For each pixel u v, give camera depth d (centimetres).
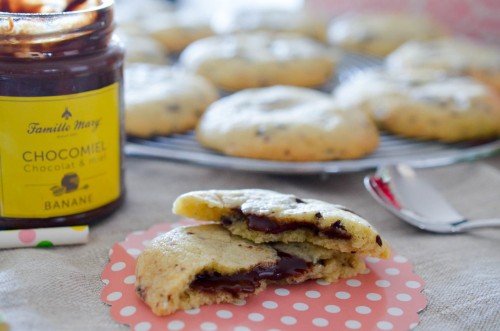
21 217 46
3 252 45
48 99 45
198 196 44
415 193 53
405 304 42
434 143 63
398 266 45
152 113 61
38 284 42
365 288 43
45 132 45
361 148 58
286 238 44
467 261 46
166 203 52
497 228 50
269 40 80
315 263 43
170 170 57
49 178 46
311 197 54
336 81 79
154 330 39
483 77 75
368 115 65
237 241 44
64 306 41
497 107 64
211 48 77
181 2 118
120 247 46
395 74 71
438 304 42
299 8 100
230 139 58
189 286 41
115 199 50
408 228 50
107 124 47
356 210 52
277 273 43
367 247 43
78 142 46
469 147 62
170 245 43
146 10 97
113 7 47
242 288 42
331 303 42
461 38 92
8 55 44
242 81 73
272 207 43
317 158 57
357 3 102
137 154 56
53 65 44
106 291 42
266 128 57
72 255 46
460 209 53
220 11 98
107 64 46
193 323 40
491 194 55
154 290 40
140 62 75
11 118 45
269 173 57
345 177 57
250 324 40
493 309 42
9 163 45
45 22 44
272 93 64
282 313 41
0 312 39
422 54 78
